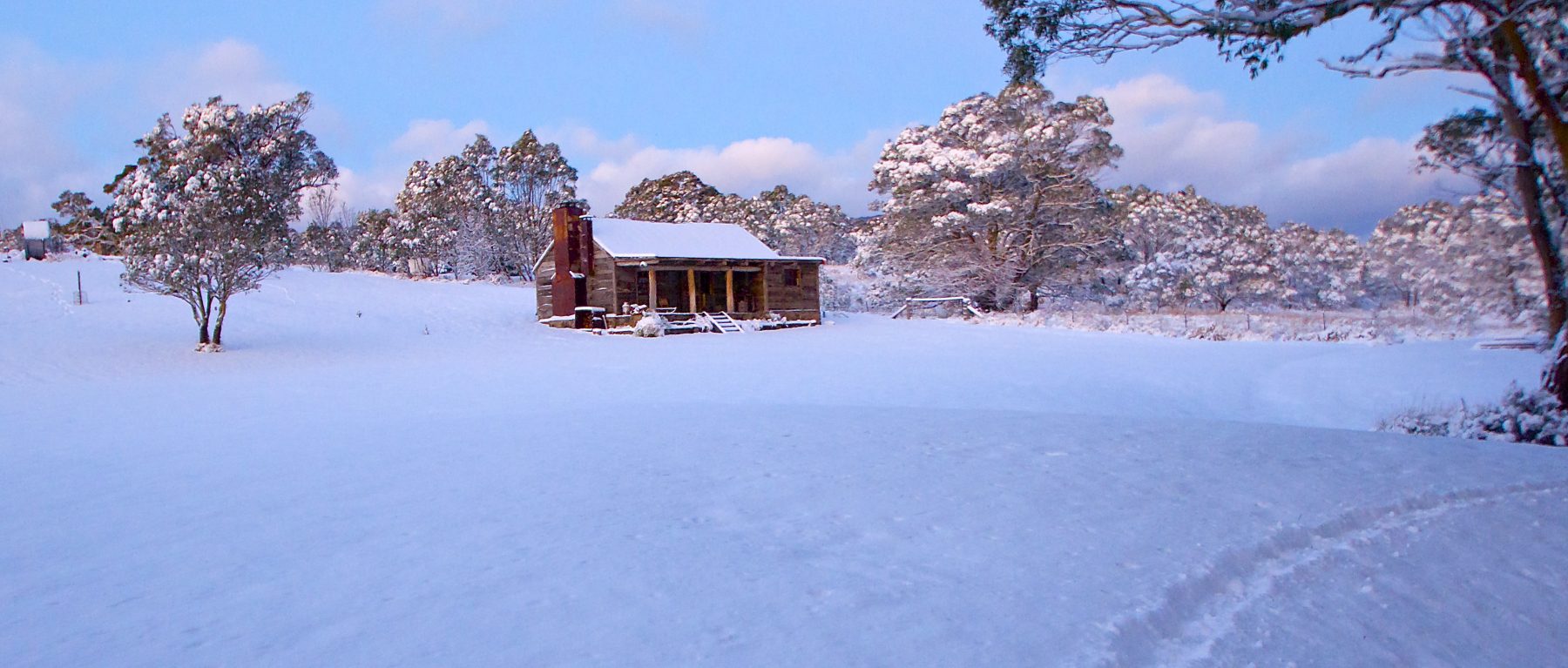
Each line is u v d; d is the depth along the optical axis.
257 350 28.59
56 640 3.64
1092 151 46.59
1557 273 12.47
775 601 4.02
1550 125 10.24
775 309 41.41
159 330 31.09
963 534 5.21
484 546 4.99
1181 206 74.00
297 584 4.36
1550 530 5.92
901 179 49.47
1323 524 5.61
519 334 35.59
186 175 48.09
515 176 68.88
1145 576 4.43
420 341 32.09
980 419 10.66
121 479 7.67
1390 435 9.86
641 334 34.72
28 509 6.35
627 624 3.72
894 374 21.36
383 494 6.61
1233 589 4.51
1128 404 17.44
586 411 12.88
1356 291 76.19
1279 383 20.27
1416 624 4.28
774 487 6.57
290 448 9.48
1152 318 42.81
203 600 4.13
